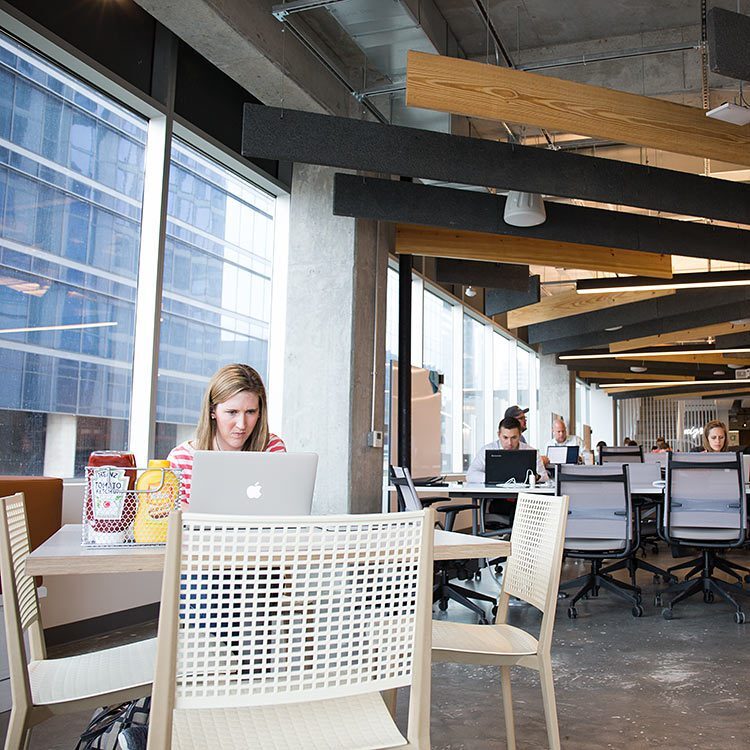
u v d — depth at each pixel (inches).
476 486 220.2
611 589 199.6
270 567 51.1
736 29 139.9
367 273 247.1
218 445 106.4
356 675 53.1
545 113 166.6
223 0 171.0
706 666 145.2
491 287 306.3
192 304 214.5
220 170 226.7
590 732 108.7
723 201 210.8
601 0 215.3
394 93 225.0
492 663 82.3
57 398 168.1
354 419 236.8
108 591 168.6
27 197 161.5
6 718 110.0
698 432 941.2
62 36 164.7
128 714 74.7
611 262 277.7
